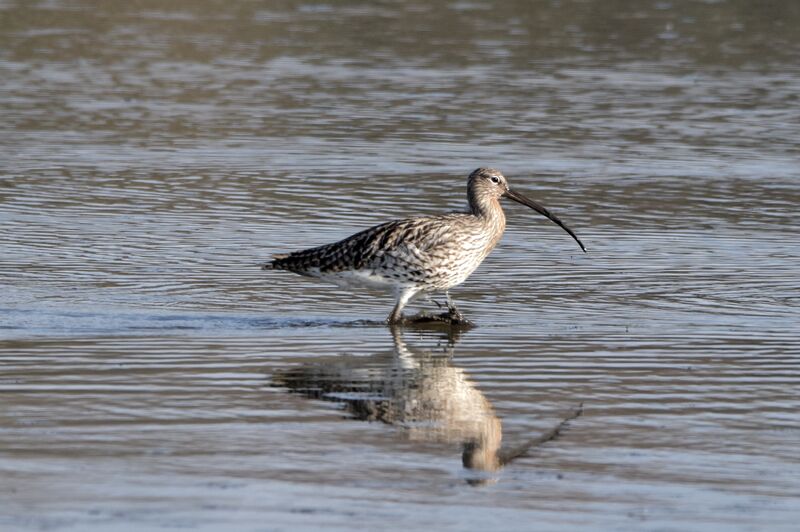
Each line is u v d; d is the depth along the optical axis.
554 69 35.44
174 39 38.88
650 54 37.62
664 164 25.69
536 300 16.73
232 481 10.23
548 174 24.70
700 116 30.28
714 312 16.12
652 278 17.86
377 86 33.03
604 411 12.14
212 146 26.61
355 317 15.93
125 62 35.47
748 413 12.07
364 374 13.36
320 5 44.88
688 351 14.31
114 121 28.73
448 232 15.47
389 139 27.55
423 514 9.65
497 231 16.02
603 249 19.56
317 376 13.23
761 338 14.88
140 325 15.20
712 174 24.88
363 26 41.28
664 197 23.06
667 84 33.81
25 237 19.58
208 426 11.55
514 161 25.73
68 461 10.58
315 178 24.06
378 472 10.51
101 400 12.23
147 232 20.09
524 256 19.11
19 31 39.41
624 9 44.34
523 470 10.59
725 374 13.38
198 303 16.31
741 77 34.81
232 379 13.05
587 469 10.62
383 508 9.75
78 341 14.42
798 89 33.38
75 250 18.89
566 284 17.53
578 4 44.97
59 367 13.33
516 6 44.62
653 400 12.48
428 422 11.80
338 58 36.47
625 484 10.30
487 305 16.50
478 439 11.33
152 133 27.69
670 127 29.14
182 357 13.86
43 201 21.95
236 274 17.83
